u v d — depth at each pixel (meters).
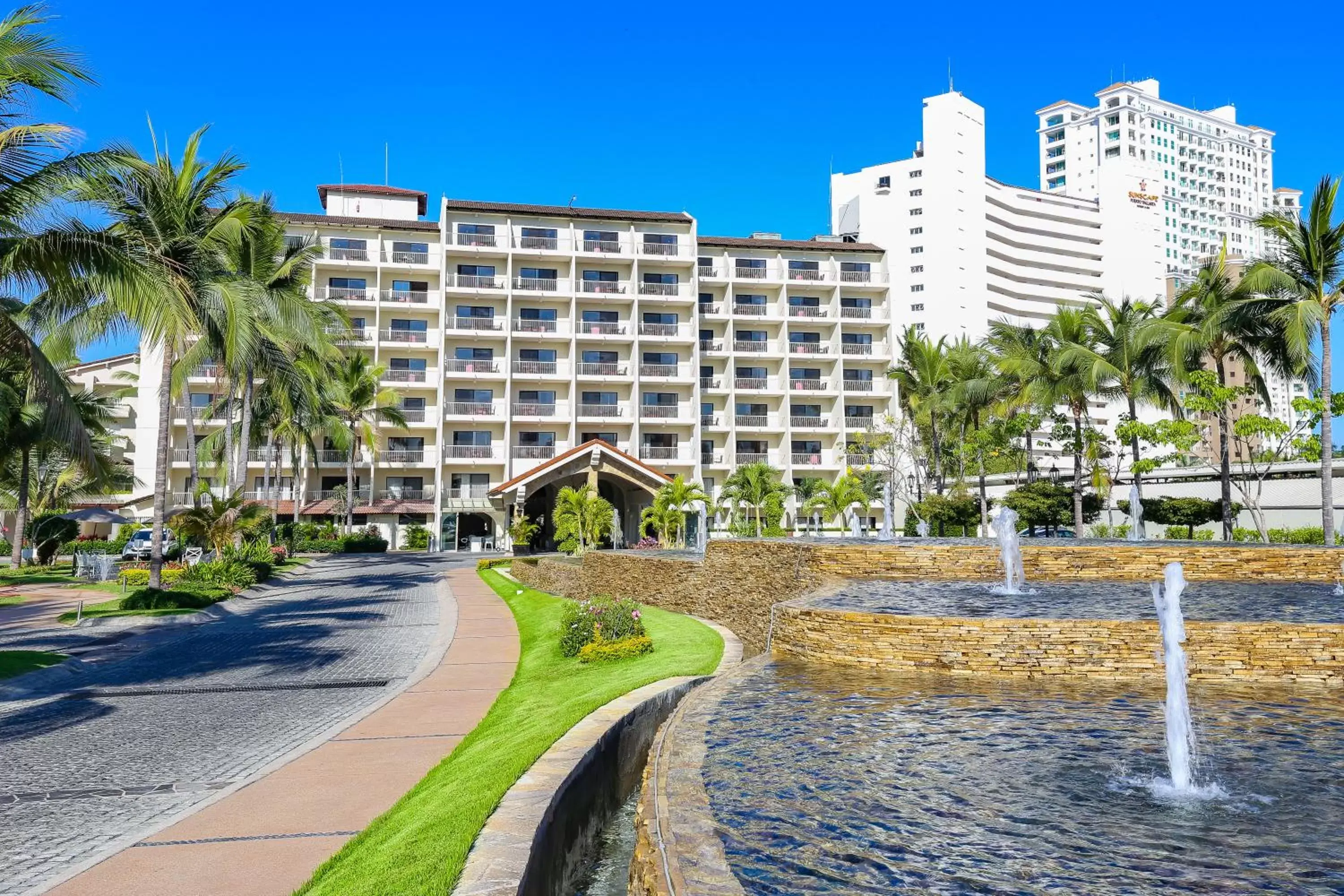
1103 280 133.38
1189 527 42.16
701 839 5.36
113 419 50.19
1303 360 30.25
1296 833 5.68
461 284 66.88
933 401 54.88
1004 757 7.29
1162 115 172.00
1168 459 36.59
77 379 68.94
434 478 66.38
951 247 107.62
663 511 38.12
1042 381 44.62
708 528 63.59
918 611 12.18
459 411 65.69
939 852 5.33
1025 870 5.09
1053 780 6.71
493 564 42.34
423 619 24.20
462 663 17.09
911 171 110.00
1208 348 36.12
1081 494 46.19
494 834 6.24
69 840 7.44
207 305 25.98
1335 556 16.89
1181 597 14.21
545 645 18.16
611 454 49.09
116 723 12.08
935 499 54.69
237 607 27.38
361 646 19.28
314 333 35.19
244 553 36.44
